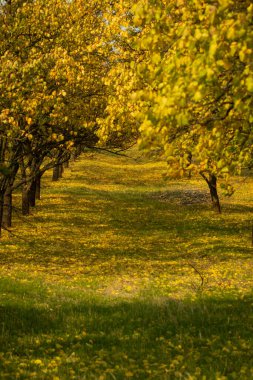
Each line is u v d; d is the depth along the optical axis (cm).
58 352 1289
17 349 1303
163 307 1806
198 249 3534
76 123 2761
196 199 6769
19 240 3622
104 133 2259
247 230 4462
